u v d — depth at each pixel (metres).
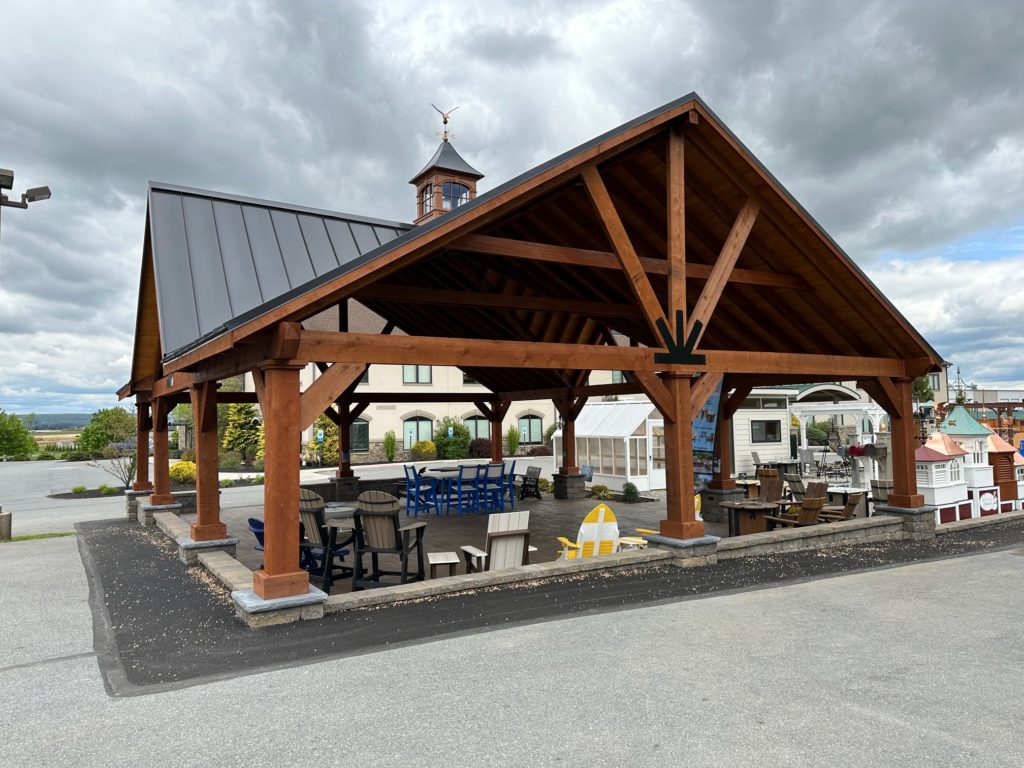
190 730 3.60
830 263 8.62
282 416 5.52
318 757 3.28
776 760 3.21
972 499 11.71
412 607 5.93
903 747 3.34
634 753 3.28
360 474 23.94
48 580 7.49
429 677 4.32
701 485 11.44
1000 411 30.64
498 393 17.19
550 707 3.83
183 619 5.73
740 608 5.93
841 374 9.21
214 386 8.26
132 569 7.95
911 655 4.69
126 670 4.55
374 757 3.27
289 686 4.20
